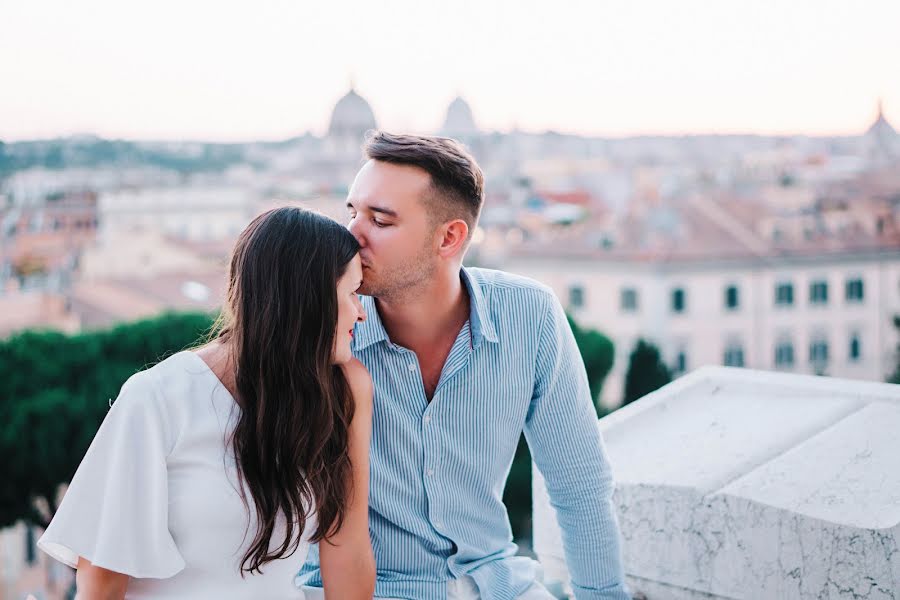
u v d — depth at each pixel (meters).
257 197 64.81
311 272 1.27
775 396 1.86
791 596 1.52
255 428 1.25
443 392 1.52
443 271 1.51
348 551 1.38
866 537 1.42
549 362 1.59
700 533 1.64
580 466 1.64
